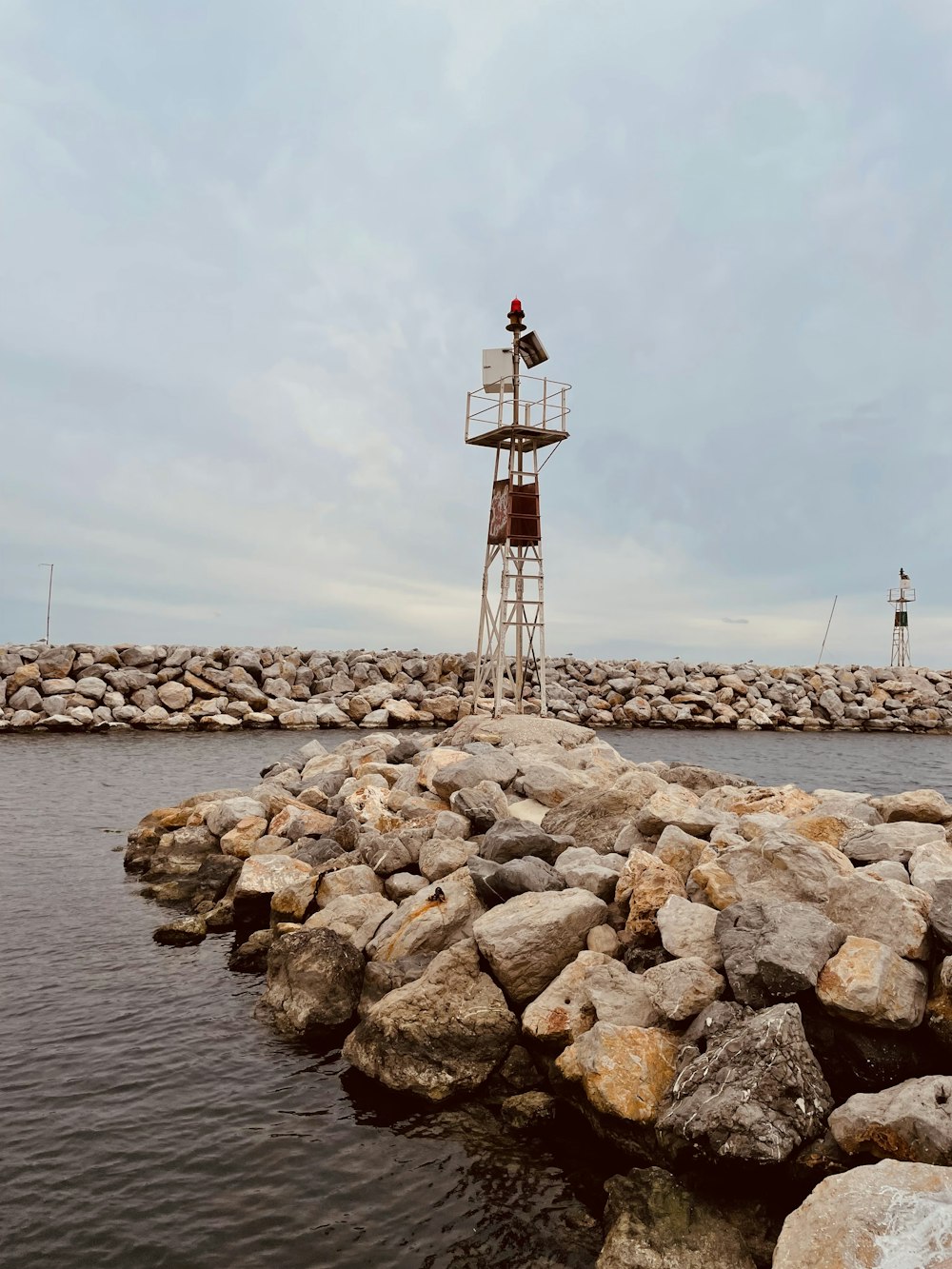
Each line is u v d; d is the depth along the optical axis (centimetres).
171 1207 771
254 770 3225
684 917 1038
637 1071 850
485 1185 805
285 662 5022
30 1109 918
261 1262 709
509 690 5028
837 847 1235
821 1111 770
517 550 2805
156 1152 849
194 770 3191
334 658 5247
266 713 4625
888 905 931
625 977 984
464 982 1056
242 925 1511
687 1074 816
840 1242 594
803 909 952
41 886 1719
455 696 4991
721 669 5800
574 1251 725
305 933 1198
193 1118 909
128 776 3036
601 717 5122
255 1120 906
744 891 1080
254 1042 1079
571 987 1005
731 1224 714
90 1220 752
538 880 1205
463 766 1720
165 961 1345
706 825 1310
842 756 4081
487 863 1256
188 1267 702
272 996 1167
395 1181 809
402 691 4997
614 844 1384
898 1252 579
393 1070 968
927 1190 614
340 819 1739
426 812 1688
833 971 869
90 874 1817
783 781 3328
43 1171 816
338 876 1448
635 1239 699
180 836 1877
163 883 1708
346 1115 919
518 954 1045
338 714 4669
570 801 1518
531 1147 861
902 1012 838
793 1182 740
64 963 1323
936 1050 846
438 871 1365
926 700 5866
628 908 1150
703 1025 875
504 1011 1017
